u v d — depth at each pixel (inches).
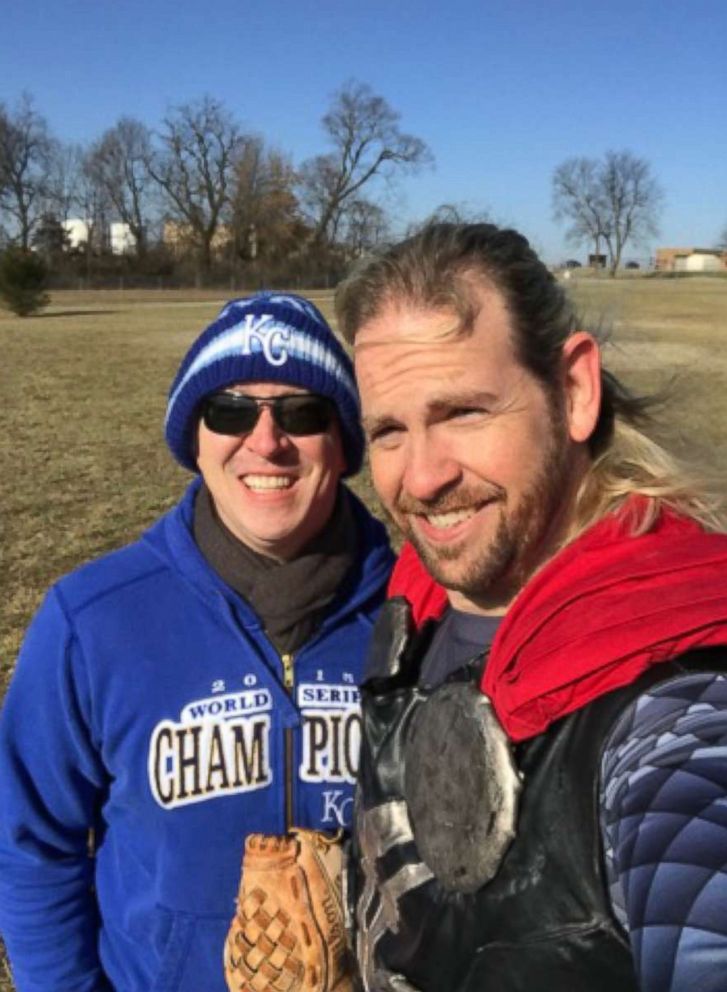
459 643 59.8
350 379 80.1
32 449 510.9
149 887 77.8
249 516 77.5
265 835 76.4
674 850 37.0
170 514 84.0
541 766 46.3
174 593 78.7
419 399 54.2
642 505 54.3
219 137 3166.8
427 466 54.7
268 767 77.5
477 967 47.7
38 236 3228.3
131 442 534.3
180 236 3270.2
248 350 76.7
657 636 44.4
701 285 2773.1
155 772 76.9
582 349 56.2
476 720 49.5
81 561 304.7
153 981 76.9
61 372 876.0
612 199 3737.7
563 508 56.4
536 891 45.5
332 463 80.1
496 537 55.0
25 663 80.3
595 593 48.3
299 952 70.7
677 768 39.4
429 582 66.0
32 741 79.6
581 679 45.5
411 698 58.1
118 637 77.6
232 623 77.7
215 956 76.0
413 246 56.4
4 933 83.1
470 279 54.2
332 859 73.0
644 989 36.2
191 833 76.5
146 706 76.9
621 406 59.6
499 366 53.8
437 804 50.9
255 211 3164.4
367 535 84.9
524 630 49.6
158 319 1662.2
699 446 60.2
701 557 48.4
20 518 359.3
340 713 78.7
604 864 43.3
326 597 79.1
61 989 80.2
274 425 76.9
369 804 57.9
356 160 3021.7
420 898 52.3
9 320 1637.6
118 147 3216.0
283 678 78.6
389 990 53.7
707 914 35.2
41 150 3250.5
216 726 76.9
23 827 80.3
